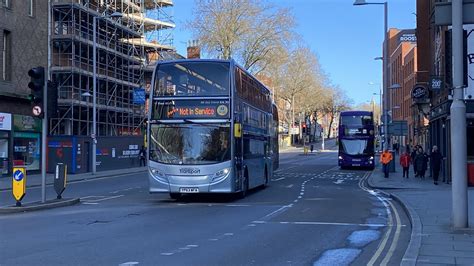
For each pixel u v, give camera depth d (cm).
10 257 867
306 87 9206
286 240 1043
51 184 2777
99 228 1202
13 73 3281
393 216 1429
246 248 956
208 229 1184
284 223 1282
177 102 1766
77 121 4234
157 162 1747
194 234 1113
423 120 4881
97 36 4547
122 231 1156
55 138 3731
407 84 7312
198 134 1744
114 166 4353
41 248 950
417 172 3017
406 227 1228
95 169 3669
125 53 5366
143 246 970
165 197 2014
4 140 3189
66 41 4044
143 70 5509
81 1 4353
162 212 1511
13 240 1039
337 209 1585
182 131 1750
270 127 2645
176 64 1784
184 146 1741
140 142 4816
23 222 1317
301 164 5234
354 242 1026
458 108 1076
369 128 4272
